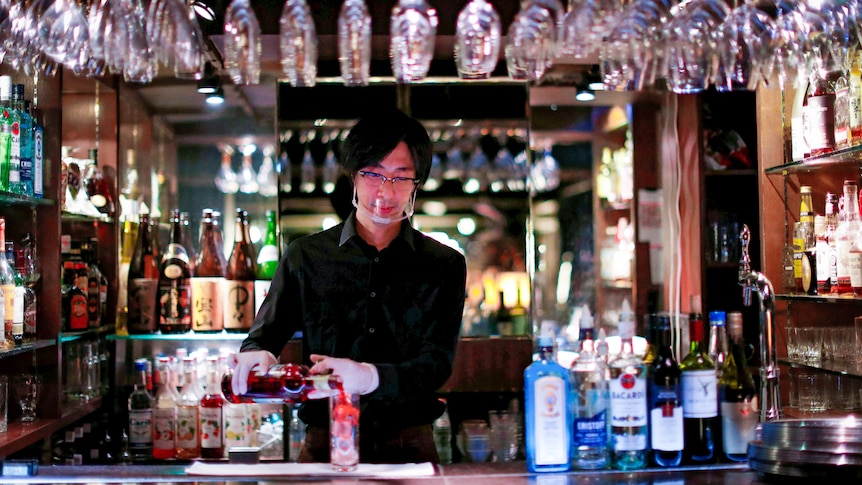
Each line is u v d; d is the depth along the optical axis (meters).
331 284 2.16
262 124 3.50
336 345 2.16
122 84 3.44
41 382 2.74
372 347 2.16
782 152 2.84
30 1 2.06
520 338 3.36
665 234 3.65
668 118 3.66
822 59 2.24
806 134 2.64
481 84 3.52
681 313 3.56
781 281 2.84
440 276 2.18
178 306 3.18
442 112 3.53
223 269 3.42
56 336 2.74
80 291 2.96
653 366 1.71
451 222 3.54
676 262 3.60
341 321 2.17
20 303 2.53
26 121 2.59
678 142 3.62
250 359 1.73
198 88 3.31
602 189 3.71
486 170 3.55
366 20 1.83
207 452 3.03
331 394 1.68
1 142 2.48
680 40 2.07
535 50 1.96
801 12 2.09
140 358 3.38
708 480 1.54
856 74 2.46
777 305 2.83
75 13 2.08
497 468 1.67
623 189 3.70
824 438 1.49
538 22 1.90
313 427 2.13
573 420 1.68
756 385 3.16
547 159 3.72
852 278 2.50
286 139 3.48
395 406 2.10
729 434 1.71
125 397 3.38
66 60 2.16
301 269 2.17
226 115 3.49
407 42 1.87
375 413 2.09
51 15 2.06
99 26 2.04
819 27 2.13
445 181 3.54
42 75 2.72
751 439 1.70
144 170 3.47
